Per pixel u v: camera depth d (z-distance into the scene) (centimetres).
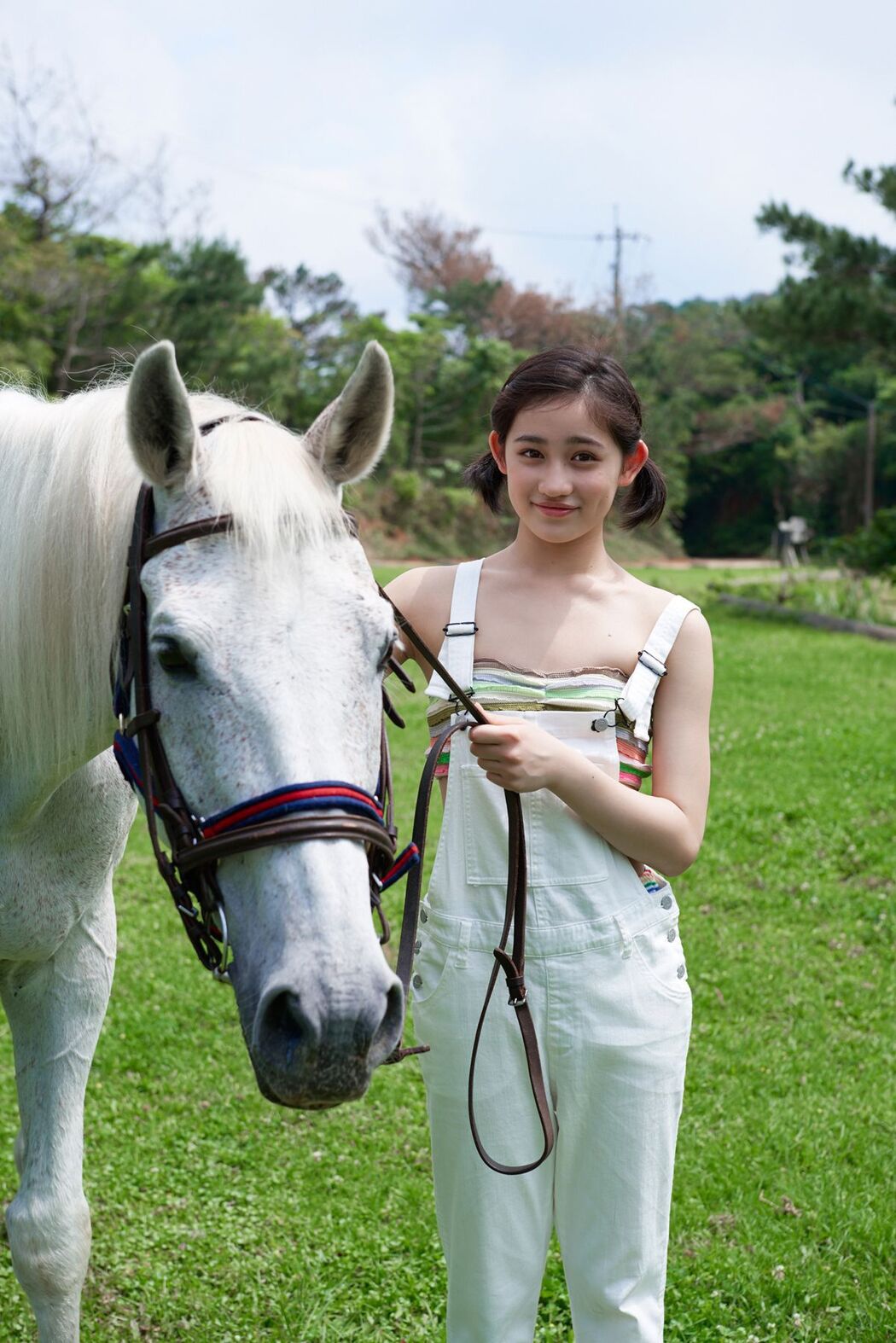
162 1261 269
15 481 191
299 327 4041
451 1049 184
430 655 177
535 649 188
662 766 189
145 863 543
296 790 144
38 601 185
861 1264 271
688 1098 342
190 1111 335
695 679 191
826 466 5391
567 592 193
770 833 577
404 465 3662
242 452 162
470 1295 189
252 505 155
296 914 140
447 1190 189
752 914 484
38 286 2447
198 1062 363
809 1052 371
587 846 181
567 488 184
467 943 182
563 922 179
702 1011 400
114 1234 278
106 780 217
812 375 6141
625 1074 179
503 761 169
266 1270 266
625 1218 184
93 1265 268
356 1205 289
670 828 179
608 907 180
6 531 189
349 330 3762
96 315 2531
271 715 146
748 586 2039
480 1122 183
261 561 153
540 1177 187
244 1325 249
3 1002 220
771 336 1786
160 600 153
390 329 3675
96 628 181
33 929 210
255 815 144
